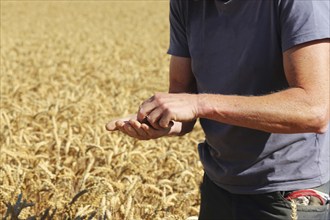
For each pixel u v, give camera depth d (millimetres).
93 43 21766
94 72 13883
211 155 3303
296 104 2598
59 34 24438
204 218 3430
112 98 10289
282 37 2742
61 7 40938
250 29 2891
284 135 2963
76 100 9320
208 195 3373
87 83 12305
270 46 2857
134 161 6047
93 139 6676
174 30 3410
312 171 2996
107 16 35344
